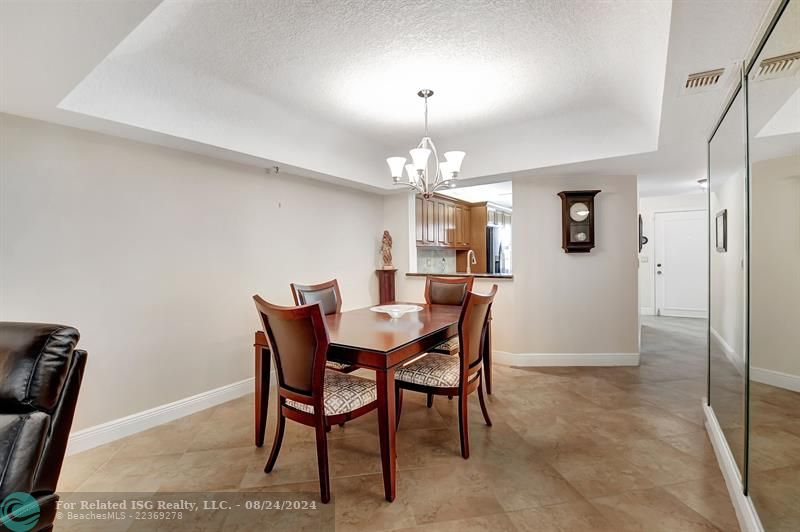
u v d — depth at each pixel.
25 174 2.07
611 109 2.84
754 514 1.49
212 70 2.27
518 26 1.84
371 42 1.99
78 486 1.90
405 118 3.06
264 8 1.70
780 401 1.50
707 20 1.32
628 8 1.68
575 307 3.84
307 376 1.78
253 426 2.57
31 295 2.09
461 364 2.11
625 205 3.76
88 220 2.29
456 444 2.29
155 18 1.76
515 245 3.93
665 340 4.85
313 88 2.52
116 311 2.41
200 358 2.87
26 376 1.18
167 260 2.67
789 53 1.35
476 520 1.63
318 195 3.88
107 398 2.37
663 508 1.68
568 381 3.36
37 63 1.51
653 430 2.42
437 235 5.44
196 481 1.94
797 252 1.42
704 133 2.60
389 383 1.75
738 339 2.06
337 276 4.11
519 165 3.52
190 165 2.80
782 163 1.48
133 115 2.20
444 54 2.10
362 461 2.11
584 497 1.77
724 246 2.39
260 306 1.82
